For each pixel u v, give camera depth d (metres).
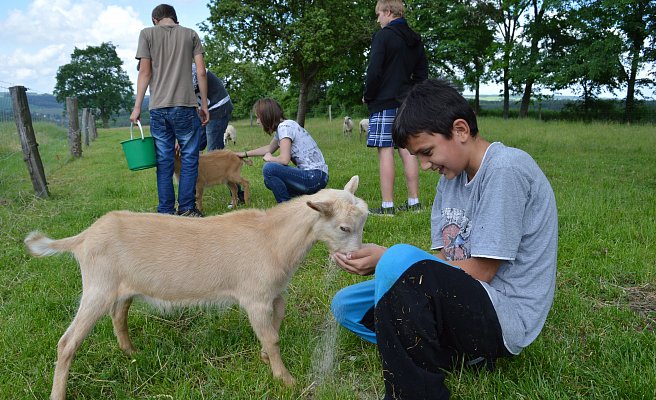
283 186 5.66
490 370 2.55
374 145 6.02
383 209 5.96
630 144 13.68
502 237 2.19
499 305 2.19
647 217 5.27
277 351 2.81
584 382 2.53
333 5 17.23
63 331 3.24
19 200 7.08
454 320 2.15
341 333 3.13
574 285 3.74
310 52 16.38
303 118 18.84
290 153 5.70
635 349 2.74
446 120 2.20
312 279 3.99
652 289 3.66
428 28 30.81
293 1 16.98
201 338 3.22
